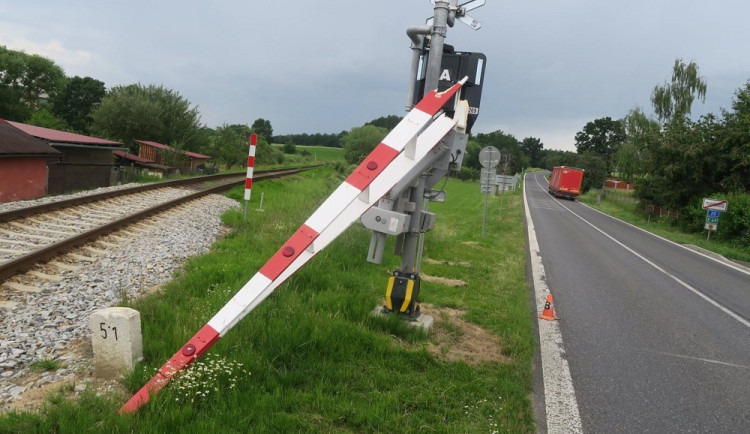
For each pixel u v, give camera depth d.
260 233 11.33
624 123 62.94
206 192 18.38
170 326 5.01
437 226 19.47
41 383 3.93
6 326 4.91
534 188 79.00
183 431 3.26
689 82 52.31
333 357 4.91
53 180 18.47
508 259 12.67
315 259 8.49
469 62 6.59
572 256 15.12
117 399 3.65
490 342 6.18
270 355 4.68
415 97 7.27
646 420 4.64
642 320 8.23
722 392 5.46
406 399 4.21
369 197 3.99
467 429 3.82
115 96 55.53
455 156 6.20
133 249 8.66
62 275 6.76
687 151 32.25
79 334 4.94
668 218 35.84
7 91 68.31
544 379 5.35
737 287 12.95
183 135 55.25
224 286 6.62
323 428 3.65
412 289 6.23
